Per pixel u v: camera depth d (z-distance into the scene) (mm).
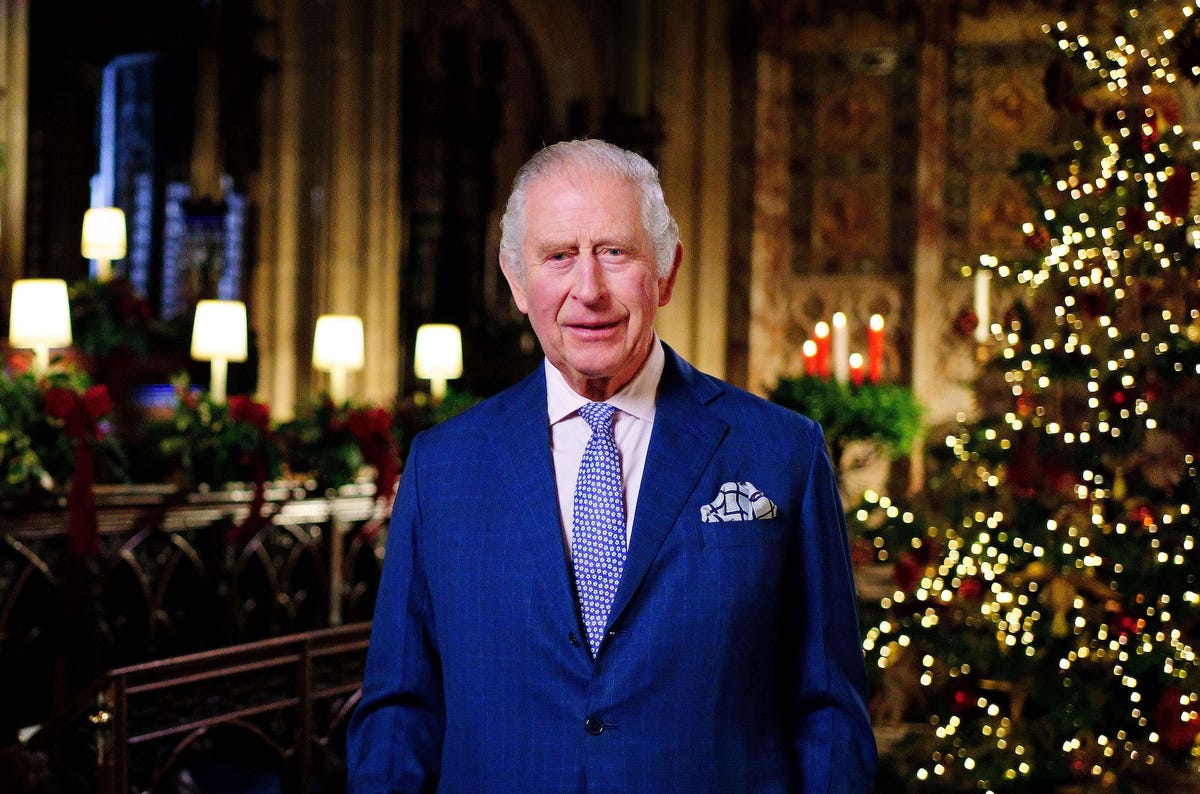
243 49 10789
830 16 14508
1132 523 5035
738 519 1927
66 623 5074
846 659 1976
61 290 6176
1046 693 5148
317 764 5027
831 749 1915
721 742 1856
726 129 14781
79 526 4930
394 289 12133
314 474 6637
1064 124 5469
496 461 2023
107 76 11742
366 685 2094
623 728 1854
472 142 13523
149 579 5559
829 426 8562
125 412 7086
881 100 14461
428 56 13195
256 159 11016
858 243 14508
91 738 3988
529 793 1870
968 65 14180
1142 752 5168
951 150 14219
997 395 5395
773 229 14711
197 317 8117
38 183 10688
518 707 1904
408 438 7688
